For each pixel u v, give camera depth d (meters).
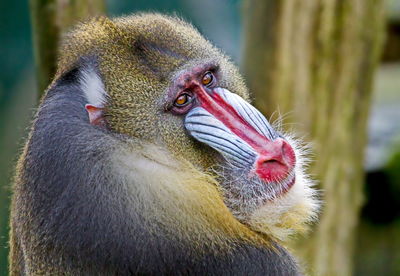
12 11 29.25
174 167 12.47
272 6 17.33
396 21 30.58
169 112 12.56
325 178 18.64
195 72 12.70
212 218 12.47
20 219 12.81
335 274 19.38
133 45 12.59
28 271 12.73
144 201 12.12
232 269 12.43
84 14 16.22
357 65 18.55
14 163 13.85
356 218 19.75
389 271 27.20
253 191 12.58
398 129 27.64
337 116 18.47
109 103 12.33
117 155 12.15
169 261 12.13
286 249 13.54
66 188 12.06
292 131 16.73
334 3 17.77
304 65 17.78
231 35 30.22
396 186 26.70
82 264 12.06
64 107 12.41
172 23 13.23
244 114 12.62
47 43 16.33
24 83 29.92
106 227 11.93
